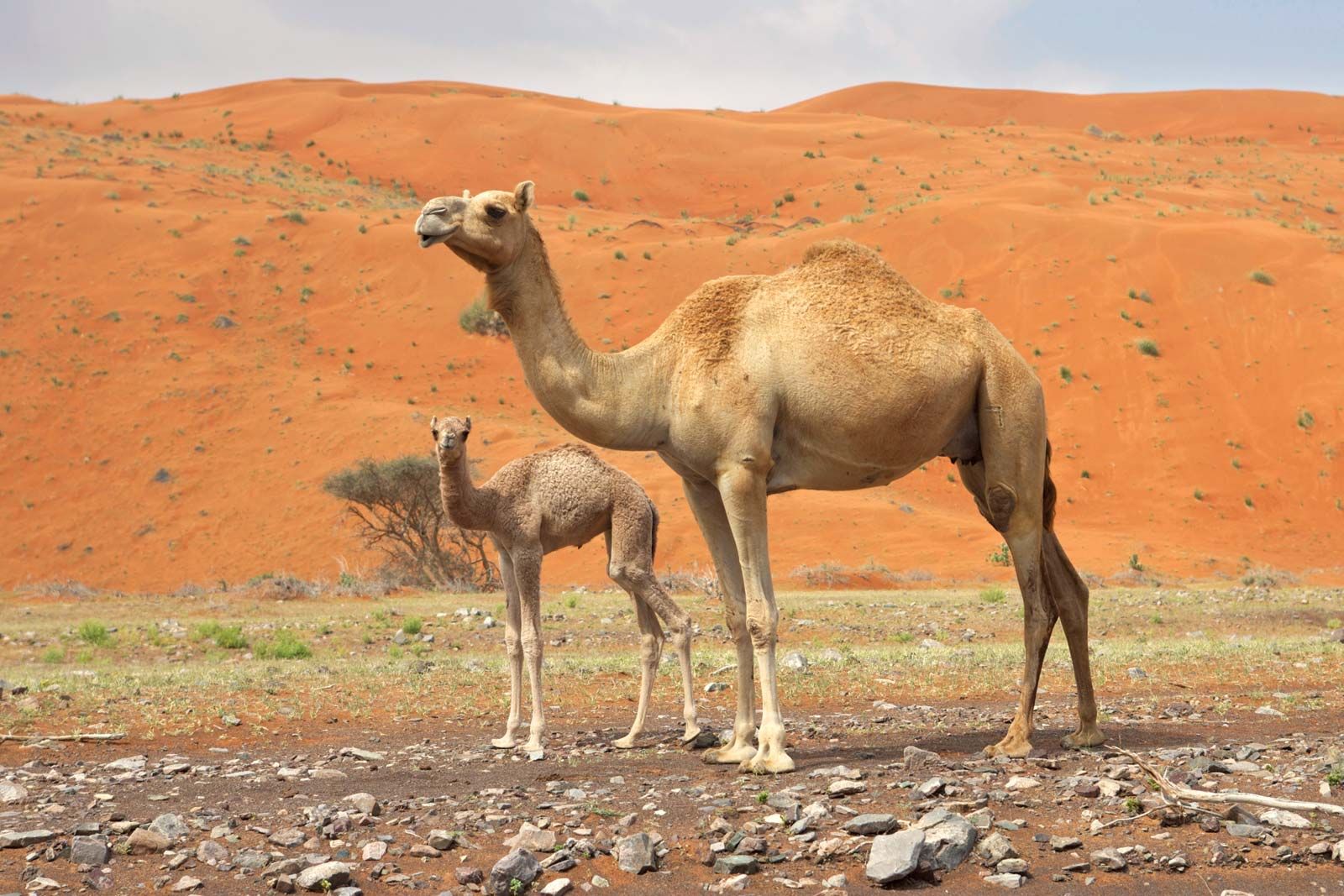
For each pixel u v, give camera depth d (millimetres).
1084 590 8102
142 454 57156
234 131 125812
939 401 7516
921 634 20000
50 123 127688
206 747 9141
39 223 80125
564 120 127375
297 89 147875
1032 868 5438
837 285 7625
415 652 18234
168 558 49875
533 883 5391
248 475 54281
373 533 47156
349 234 79188
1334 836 5617
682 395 7469
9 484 56062
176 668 15500
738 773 7469
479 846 5891
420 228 7191
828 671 13000
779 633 19859
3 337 66625
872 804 6270
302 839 5930
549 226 90375
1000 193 84688
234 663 17141
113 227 79312
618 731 9695
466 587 34094
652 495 45688
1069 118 157250
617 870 5551
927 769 7156
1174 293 64625
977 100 164875
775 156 118688
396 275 74688
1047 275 67375
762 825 6059
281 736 9648
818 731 9195
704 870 5555
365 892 5328
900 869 5258
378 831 6098
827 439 7465
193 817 6312
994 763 7293
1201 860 5477
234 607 25484
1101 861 5438
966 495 52125
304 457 54844
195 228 80000
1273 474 52531
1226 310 62688
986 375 7730
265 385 61906
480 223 7266
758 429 7332
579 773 7703
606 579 36812
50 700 10867
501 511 8781
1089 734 8000
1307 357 58562
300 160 117938
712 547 8055
